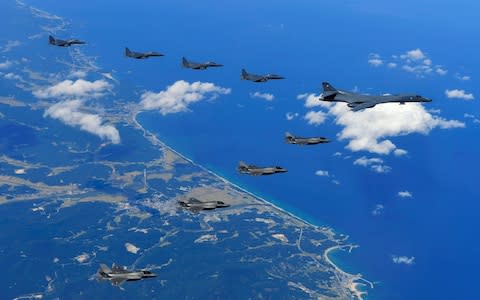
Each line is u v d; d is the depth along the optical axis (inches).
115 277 7273.6
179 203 7637.8
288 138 7628.0
